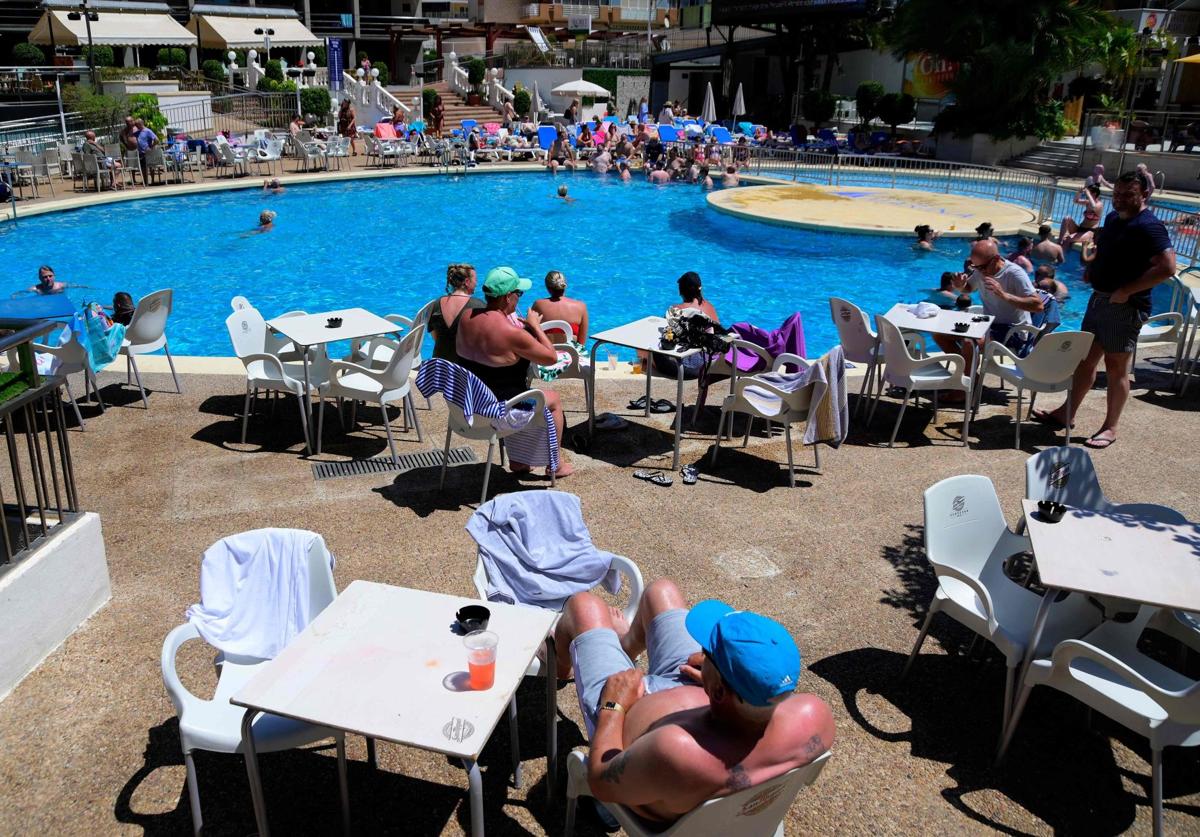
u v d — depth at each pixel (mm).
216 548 3516
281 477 6188
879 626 4609
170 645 3176
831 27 36875
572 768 2973
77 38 31719
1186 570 3480
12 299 6863
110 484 5980
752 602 4789
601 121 33312
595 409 7711
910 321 7461
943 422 7637
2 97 26781
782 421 6211
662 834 2547
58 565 4188
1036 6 27250
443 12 57375
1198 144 25172
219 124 28766
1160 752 3166
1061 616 3969
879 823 3330
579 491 6086
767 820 2641
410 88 37000
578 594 3523
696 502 5965
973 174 25141
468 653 2857
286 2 45188
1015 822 3354
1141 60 30078
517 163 27891
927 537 3984
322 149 24422
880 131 32969
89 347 7117
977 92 28688
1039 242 16047
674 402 7926
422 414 7574
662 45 44281
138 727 3736
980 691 4121
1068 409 6996
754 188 24172
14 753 3566
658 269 15766
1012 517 5824
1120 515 3967
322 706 2689
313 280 14625
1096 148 25969
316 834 3217
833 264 16156
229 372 8438
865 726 3861
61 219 18219
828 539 5504
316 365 7102
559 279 7938
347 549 5191
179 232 17688
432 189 23703
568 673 3676
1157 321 10273
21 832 3197
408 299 13695
